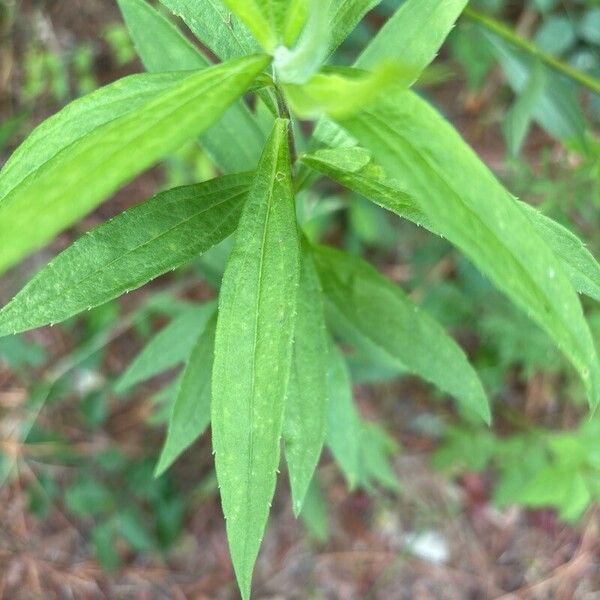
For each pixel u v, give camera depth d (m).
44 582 0.34
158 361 0.21
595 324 0.28
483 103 0.36
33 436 0.33
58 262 0.13
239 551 0.12
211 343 0.17
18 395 0.34
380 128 0.10
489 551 0.36
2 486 0.34
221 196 0.14
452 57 0.35
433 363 0.17
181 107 0.09
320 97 0.09
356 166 0.13
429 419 0.36
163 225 0.13
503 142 0.36
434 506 0.36
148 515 0.34
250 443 0.12
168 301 0.27
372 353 0.20
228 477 0.12
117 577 0.34
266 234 0.13
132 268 0.13
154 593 0.35
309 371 0.15
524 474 0.33
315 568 0.35
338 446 0.20
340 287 0.17
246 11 0.11
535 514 0.37
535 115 0.25
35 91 0.35
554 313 0.09
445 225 0.09
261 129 0.17
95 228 0.13
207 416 0.17
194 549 0.35
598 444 0.30
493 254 0.09
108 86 0.12
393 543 0.36
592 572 0.36
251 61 0.11
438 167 0.10
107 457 0.33
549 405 0.36
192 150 0.31
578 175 0.25
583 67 0.32
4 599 0.33
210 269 0.21
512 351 0.31
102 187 0.08
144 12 0.16
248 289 0.12
